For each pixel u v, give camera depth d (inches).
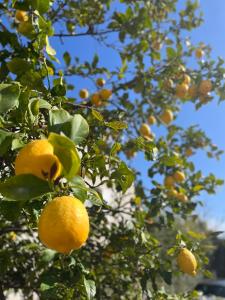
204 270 33.8
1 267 31.0
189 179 43.6
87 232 13.5
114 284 36.9
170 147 50.8
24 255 35.5
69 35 41.7
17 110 17.3
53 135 13.0
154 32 45.8
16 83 17.8
